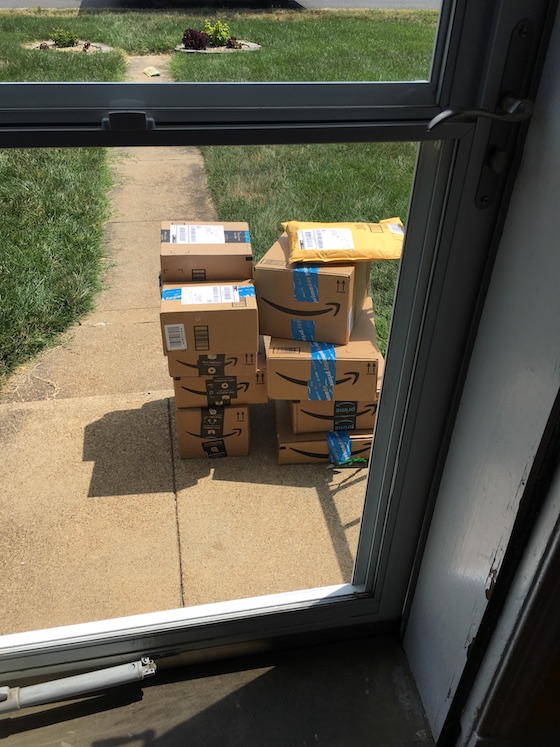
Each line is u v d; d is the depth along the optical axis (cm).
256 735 157
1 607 188
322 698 165
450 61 89
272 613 165
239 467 238
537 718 137
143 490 227
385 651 176
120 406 267
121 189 459
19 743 154
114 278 362
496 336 111
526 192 97
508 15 84
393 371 131
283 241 227
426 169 104
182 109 88
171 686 166
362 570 169
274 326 221
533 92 90
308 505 223
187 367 214
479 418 121
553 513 105
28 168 466
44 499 223
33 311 316
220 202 419
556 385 96
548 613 115
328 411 228
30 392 275
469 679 139
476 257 110
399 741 157
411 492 145
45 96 85
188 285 213
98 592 192
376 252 211
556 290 93
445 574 144
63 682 157
